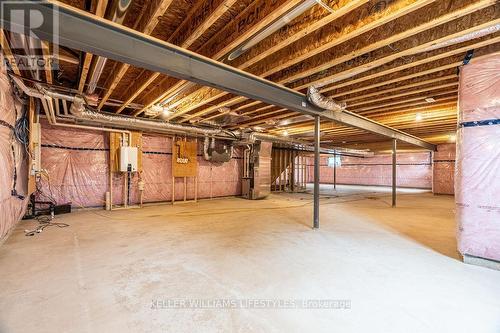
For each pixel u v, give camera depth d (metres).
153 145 7.03
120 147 5.84
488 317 1.78
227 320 1.72
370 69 3.16
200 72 2.55
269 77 3.55
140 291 2.11
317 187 4.36
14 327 1.62
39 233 3.84
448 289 2.19
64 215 5.25
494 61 2.64
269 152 8.80
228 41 2.46
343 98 4.19
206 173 8.28
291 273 2.49
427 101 4.27
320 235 3.90
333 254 3.05
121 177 6.44
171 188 7.39
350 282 2.31
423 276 2.45
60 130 5.58
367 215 5.60
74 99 3.68
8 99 3.11
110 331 1.60
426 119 5.79
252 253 3.06
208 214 5.60
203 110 5.12
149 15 2.05
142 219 4.98
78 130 5.80
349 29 2.23
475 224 2.74
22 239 3.50
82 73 3.02
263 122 6.57
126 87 4.25
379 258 2.93
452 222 4.93
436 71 3.19
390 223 4.80
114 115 5.04
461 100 2.85
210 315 1.78
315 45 2.51
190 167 7.57
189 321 1.71
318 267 2.65
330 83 3.61
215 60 2.67
